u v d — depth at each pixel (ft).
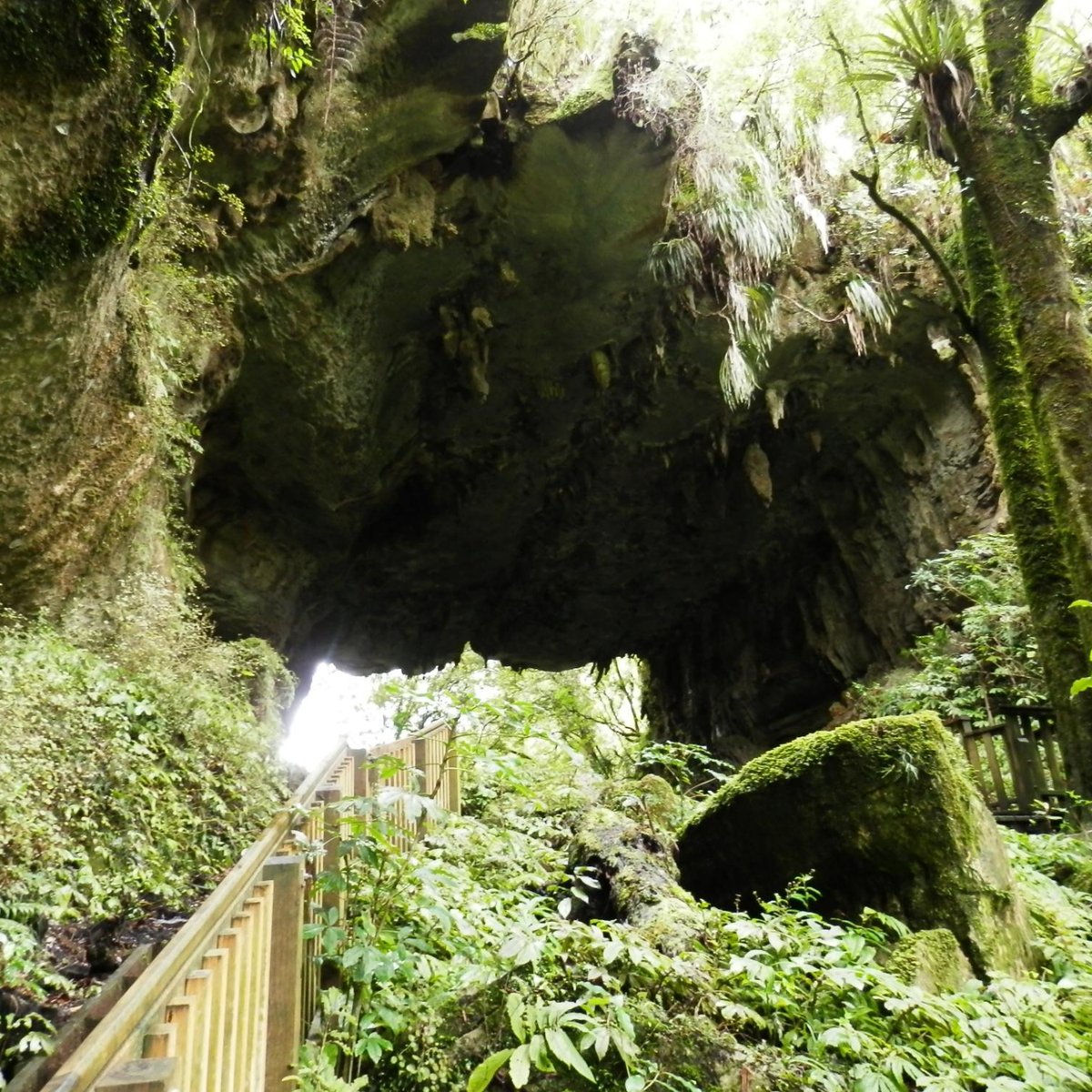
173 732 13.91
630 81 29.14
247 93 22.71
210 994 4.95
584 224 32.86
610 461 45.78
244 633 38.24
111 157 12.99
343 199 28.55
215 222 25.80
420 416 40.06
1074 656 22.67
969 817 13.50
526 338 37.60
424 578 50.96
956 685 32.58
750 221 32.71
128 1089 3.56
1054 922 14.55
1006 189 24.70
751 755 53.21
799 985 10.42
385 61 26.11
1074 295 24.02
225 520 37.22
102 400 16.69
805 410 44.52
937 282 38.86
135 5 12.06
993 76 25.76
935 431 42.27
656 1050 8.66
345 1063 8.41
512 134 30.14
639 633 60.08
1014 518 25.22
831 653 49.26
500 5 25.46
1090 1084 8.57
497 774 13.69
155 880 11.02
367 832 9.31
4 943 7.87
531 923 9.36
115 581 17.76
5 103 11.19
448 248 32.60
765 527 50.88
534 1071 8.58
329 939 8.38
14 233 12.18
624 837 15.42
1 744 9.74
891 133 33.78
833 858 14.10
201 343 24.79
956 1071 8.70
